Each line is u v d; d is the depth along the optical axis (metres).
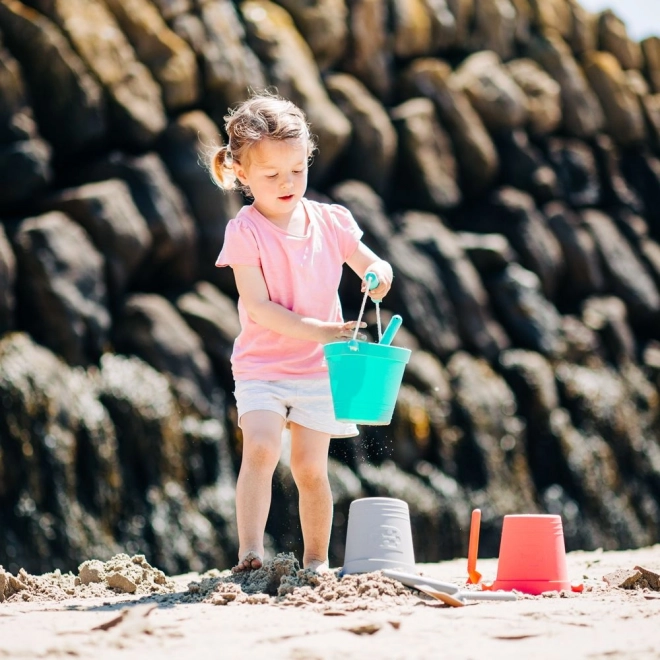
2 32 12.75
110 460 11.44
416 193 15.94
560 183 17.56
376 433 13.55
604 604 3.16
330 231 4.21
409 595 3.24
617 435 15.96
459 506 13.84
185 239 13.14
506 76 17.41
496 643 2.49
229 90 14.19
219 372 12.89
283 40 14.99
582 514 15.03
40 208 12.40
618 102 18.72
